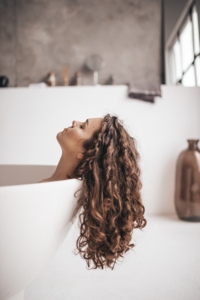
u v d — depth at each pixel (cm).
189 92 188
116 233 71
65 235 75
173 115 188
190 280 93
